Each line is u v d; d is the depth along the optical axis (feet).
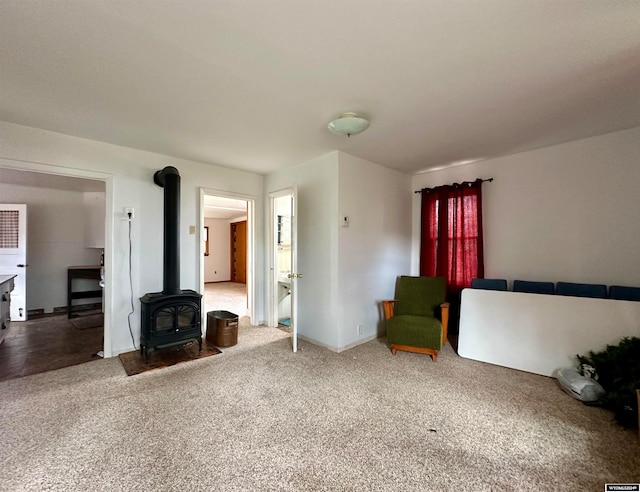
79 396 7.73
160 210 11.61
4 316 11.94
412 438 6.14
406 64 5.98
